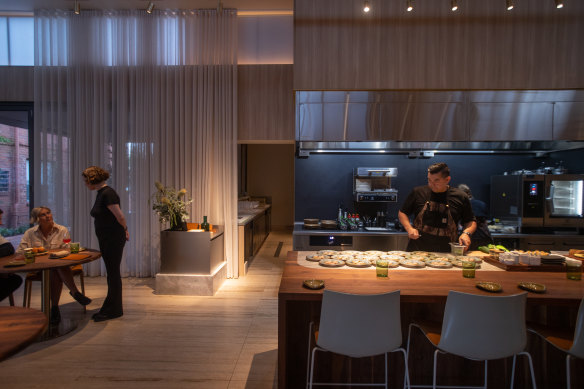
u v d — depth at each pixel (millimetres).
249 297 4129
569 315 2242
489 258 2641
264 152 10367
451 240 3203
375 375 2281
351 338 1738
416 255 2752
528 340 2248
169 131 4742
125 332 3154
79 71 4746
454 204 3221
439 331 1966
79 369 2531
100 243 3371
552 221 4301
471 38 3551
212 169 4793
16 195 5508
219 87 4746
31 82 4875
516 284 2066
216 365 2605
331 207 4926
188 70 4750
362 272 2332
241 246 4996
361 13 3564
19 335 1479
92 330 3189
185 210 4418
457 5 3252
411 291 1914
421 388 2264
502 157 4859
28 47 5066
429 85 3545
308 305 2273
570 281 2139
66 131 4832
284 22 4980
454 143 4430
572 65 3539
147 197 4785
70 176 4777
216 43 4738
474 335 1718
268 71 4789
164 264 4227
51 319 3184
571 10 3529
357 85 3551
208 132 4742
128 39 4766
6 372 2482
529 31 3545
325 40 3562
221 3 4559
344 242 4387
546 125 4195
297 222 4953
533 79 3537
